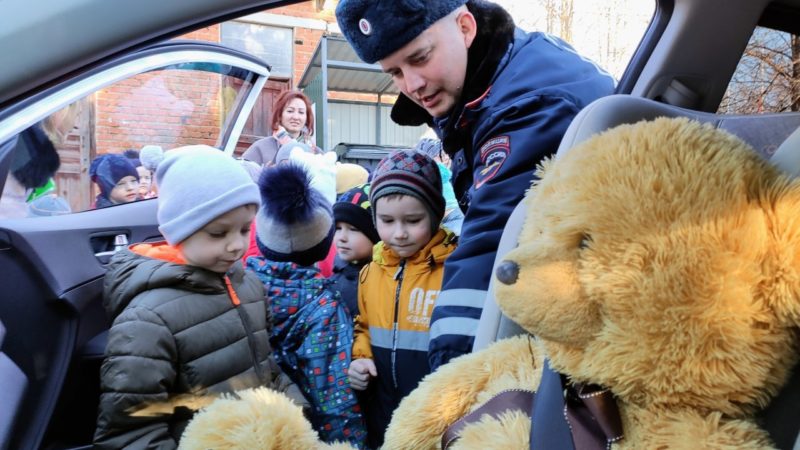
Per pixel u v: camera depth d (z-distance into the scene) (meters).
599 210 0.60
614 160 0.64
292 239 1.70
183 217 1.36
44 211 1.59
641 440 0.60
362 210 1.81
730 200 0.56
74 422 1.57
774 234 0.55
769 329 0.55
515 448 0.74
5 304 1.39
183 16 0.71
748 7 1.32
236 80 2.21
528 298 0.62
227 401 0.96
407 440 0.89
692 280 0.55
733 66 1.40
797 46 1.42
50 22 0.65
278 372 1.58
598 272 0.58
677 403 0.60
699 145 0.62
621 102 0.97
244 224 1.44
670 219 0.57
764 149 0.99
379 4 1.25
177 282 1.37
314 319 1.63
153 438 1.26
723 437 0.56
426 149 2.44
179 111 2.00
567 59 1.33
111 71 1.48
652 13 1.42
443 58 1.31
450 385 0.90
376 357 1.61
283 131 2.86
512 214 1.03
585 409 0.70
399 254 1.59
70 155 1.60
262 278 1.70
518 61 1.30
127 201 1.90
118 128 1.76
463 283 1.11
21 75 0.65
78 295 1.57
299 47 2.85
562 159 0.74
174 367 1.33
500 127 1.19
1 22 0.64
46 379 1.46
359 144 4.65
